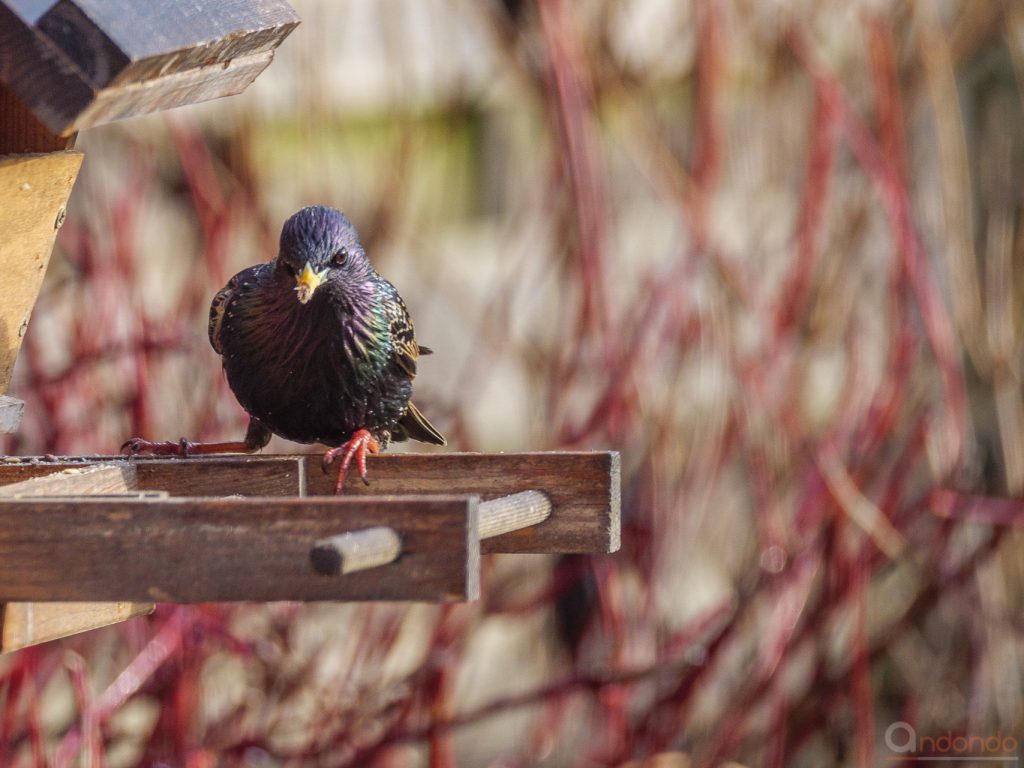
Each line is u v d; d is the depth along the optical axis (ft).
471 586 17.06
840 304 39.52
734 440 37.58
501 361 45.73
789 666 37.32
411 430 29.17
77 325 33.27
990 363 40.88
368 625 35.55
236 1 21.47
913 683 41.81
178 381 34.81
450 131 41.91
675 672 36.52
